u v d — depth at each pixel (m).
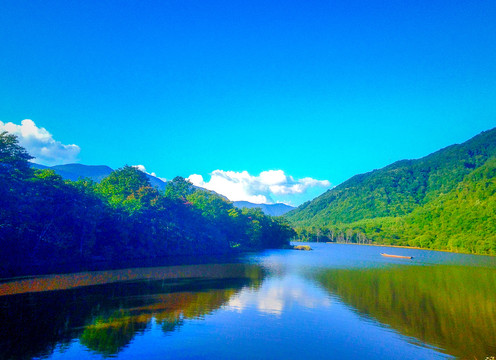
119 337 25.38
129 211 89.88
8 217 55.56
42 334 25.08
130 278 52.06
